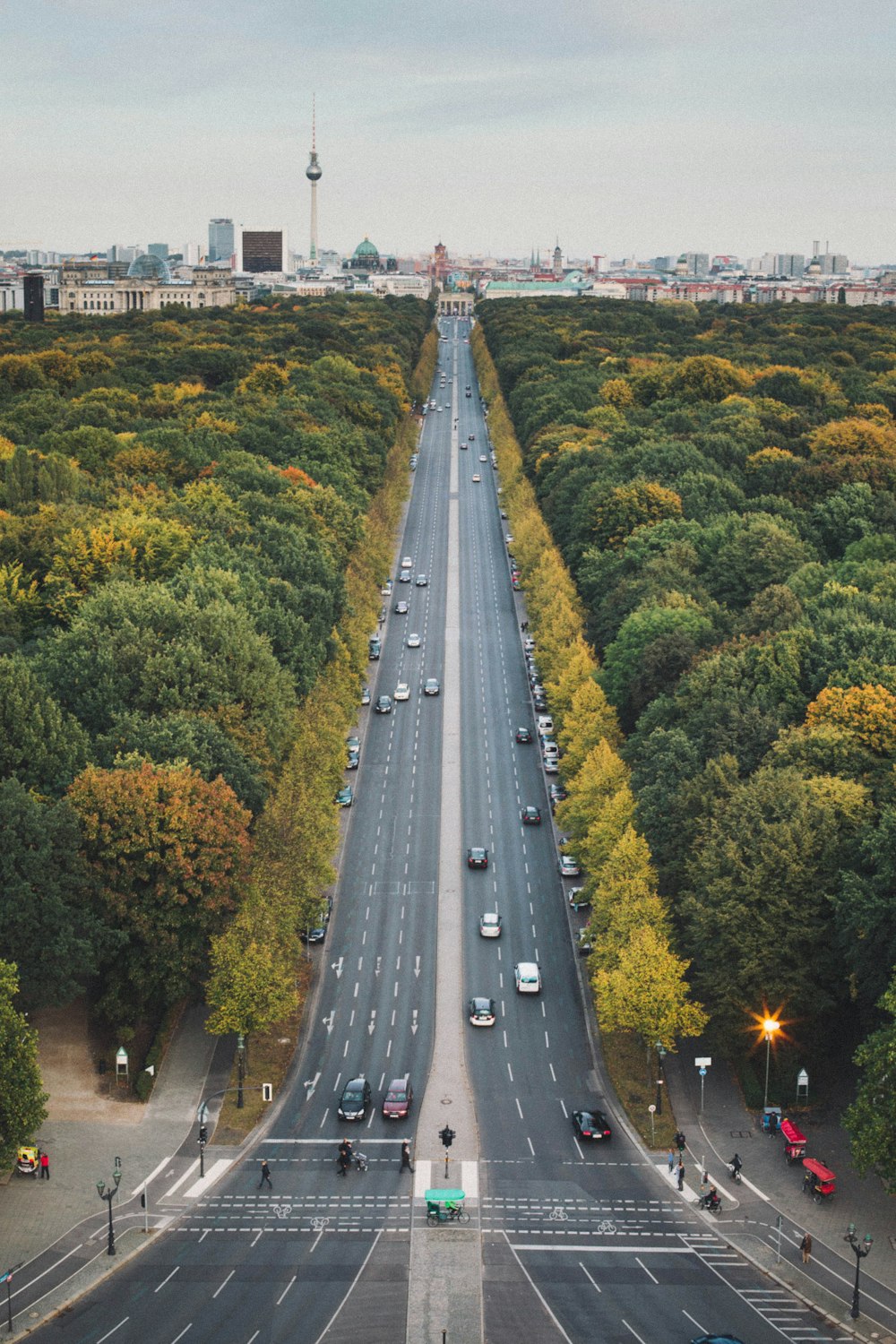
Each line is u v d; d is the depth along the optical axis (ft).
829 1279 409.90
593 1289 402.72
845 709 591.37
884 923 469.98
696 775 588.91
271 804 623.36
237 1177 462.19
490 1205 447.42
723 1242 429.38
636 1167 471.62
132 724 604.49
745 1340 378.94
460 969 611.88
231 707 653.30
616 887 563.89
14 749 570.46
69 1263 413.39
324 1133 490.90
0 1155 431.02
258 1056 538.88
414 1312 390.63
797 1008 503.61
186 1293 399.03
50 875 508.53
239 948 521.65
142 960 528.63
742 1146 483.92
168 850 527.81
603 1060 543.39
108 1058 529.45
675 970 510.99
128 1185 456.45
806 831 509.76
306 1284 403.75
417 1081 525.75
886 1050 429.79
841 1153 476.13
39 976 494.59
